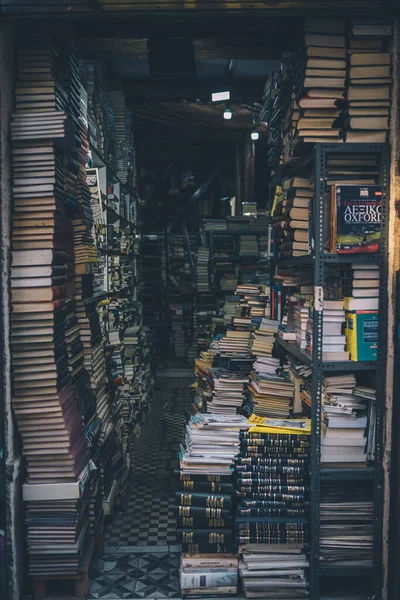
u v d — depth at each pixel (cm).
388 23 278
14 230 273
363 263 280
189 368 1014
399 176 277
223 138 981
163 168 1154
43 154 273
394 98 278
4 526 265
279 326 380
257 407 337
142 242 1120
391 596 282
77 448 288
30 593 288
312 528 288
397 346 273
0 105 263
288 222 328
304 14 266
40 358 273
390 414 281
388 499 285
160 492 455
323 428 292
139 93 600
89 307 358
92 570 319
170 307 1102
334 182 291
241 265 977
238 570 293
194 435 299
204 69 546
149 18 269
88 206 370
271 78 411
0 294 263
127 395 556
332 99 283
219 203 1172
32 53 277
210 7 263
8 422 268
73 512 277
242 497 297
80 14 262
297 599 290
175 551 343
